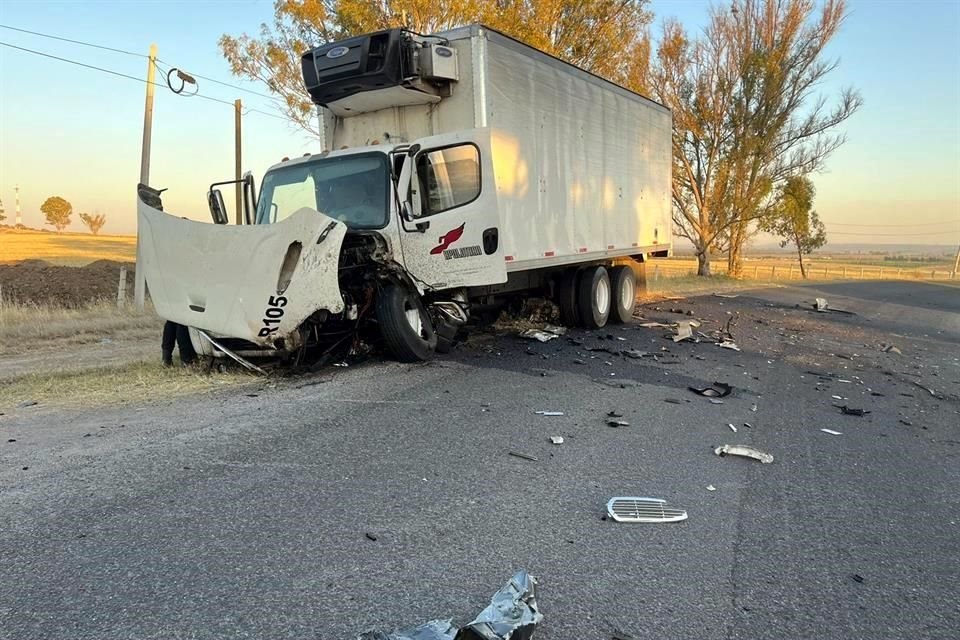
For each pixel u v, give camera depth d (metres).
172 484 4.21
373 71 7.91
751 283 32.56
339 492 4.14
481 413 6.09
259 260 6.66
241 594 2.92
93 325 12.55
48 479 4.29
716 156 36.53
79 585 2.98
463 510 3.93
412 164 7.75
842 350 11.25
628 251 13.03
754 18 34.53
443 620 2.71
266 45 18.53
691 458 5.09
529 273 10.80
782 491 4.48
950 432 6.29
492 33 8.36
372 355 8.42
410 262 7.78
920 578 3.32
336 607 2.84
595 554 3.43
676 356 9.66
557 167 10.05
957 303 23.47
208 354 7.56
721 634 2.76
